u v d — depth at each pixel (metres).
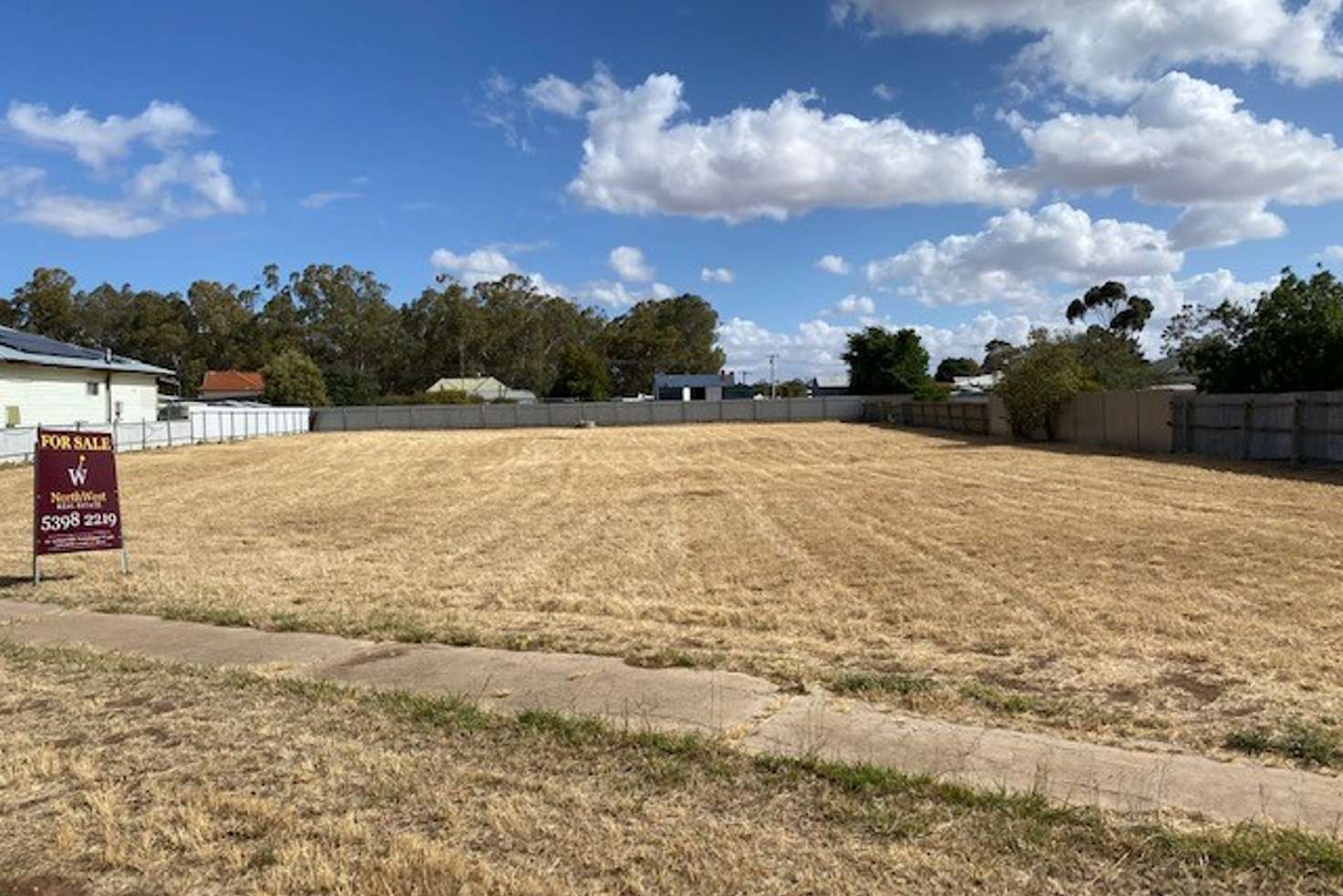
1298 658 6.33
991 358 44.62
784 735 4.99
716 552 11.92
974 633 7.32
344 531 14.99
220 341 110.50
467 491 21.94
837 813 3.97
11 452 30.69
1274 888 3.30
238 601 9.12
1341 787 4.19
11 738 5.13
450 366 113.25
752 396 99.38
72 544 10.51
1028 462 25.31
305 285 110.56
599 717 5.34
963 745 4.78
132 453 37.09
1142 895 3.28
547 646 7.09
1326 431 20.53
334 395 86.00
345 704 5.64
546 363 116.75
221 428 48.56
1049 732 4.98
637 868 3.53
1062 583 9.15
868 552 11.47
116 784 4.47
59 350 39.81
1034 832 3.73
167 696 5.88
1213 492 16.77
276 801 4.21
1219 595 8.41
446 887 3.40
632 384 121.19
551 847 3.72
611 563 11.30
